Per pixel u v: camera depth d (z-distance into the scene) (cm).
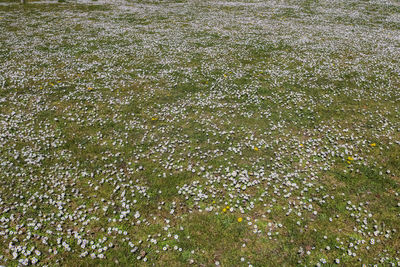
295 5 3591
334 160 922
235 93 1356
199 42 2131
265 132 1060
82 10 3228
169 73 1570
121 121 1128
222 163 912
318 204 769
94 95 1314
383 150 964
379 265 616
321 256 635
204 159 929
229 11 3288
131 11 3216
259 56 1856
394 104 1261
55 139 1020
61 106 1221
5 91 1327
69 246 657
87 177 856
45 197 784
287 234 684
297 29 2541
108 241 669
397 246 655
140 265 614
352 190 809
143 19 2852
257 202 777
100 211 748
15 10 3153
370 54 1897
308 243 663
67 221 720
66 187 820
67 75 1517
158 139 1023
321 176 862
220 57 1827
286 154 953
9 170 874
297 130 1083
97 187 816
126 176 860
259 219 726
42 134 1040
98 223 714
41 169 880
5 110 1179
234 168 893
